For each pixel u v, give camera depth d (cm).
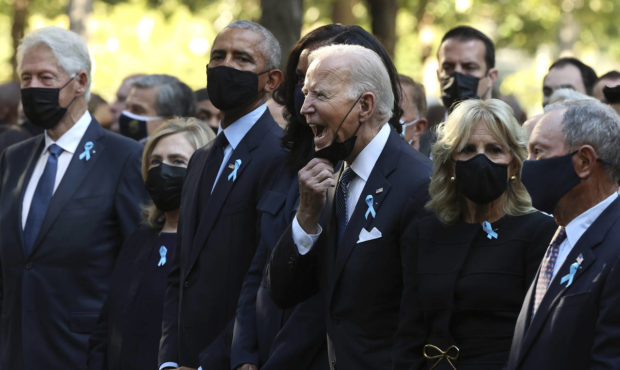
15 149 1628
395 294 1075
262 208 1223
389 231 1065
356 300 1070
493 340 1003
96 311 1547
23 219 1575
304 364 1138
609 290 895
